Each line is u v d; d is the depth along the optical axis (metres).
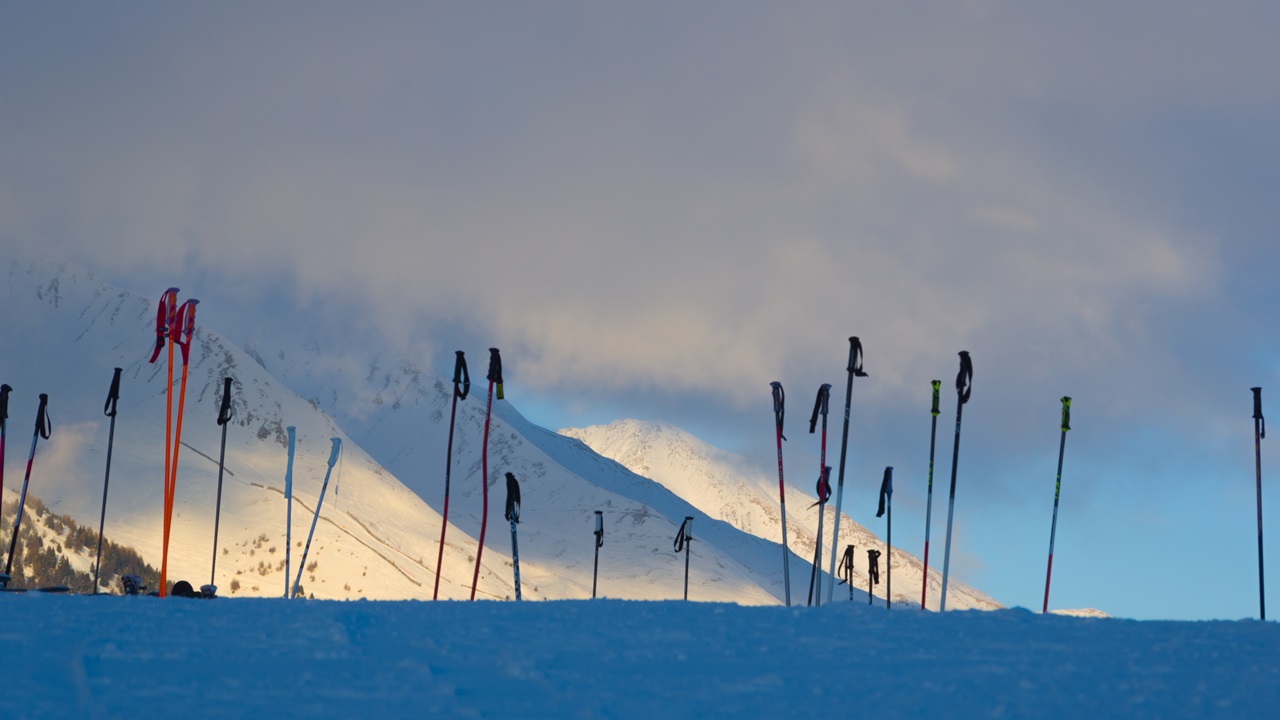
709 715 28.55
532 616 45.81
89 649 35.72
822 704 29.91
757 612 47.28
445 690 30.83
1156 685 31.98
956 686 31.97
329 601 53.41
